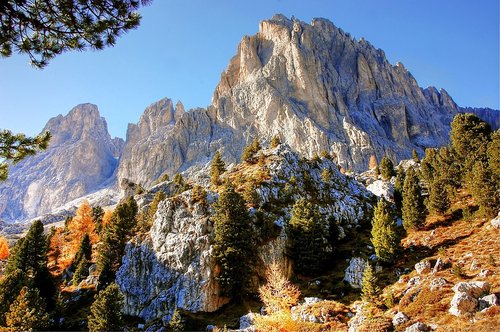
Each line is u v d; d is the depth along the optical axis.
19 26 14.59
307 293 61.00
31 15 14.30
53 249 104.62
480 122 90.19
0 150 15.59
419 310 39.69
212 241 68.44
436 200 74.56
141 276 69.75
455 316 35.66
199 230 69.94
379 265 62.22
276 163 101.81
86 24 14.59
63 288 79.62
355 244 80.81
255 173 97.75
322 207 91.94
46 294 69.31
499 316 32.22
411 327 34.78
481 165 67.88
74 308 68.38
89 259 94.50
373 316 42.44
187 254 67.12
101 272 75.31
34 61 15.62
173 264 67.19
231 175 106.75
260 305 60.72
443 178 86.81
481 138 85.50
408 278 53.12
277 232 75.00
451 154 95.69
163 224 73.69
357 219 95.88
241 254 64.38
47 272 71.56
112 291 52.62
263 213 77.69
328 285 62.81
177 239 69.81
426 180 102.38
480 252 51.84
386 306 45.69
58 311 63.25
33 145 16.34
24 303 52.50
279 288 45.62
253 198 82.62
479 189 65.81
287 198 88.88
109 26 14.82
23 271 68.88
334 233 80.56
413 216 72.88
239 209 69.19
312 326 42.59
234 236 65.88
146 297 66.31
